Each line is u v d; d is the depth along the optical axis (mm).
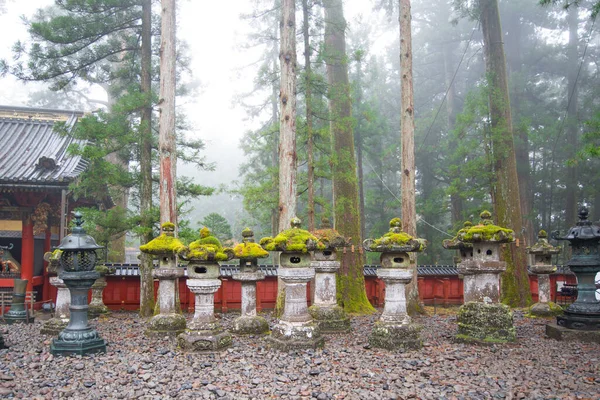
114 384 6922
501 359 8539
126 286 15859
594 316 10484
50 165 15430
